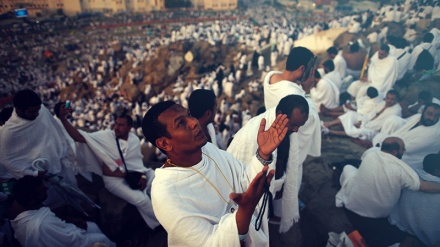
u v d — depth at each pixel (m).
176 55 22.16
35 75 32.50
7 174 3.83
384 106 6.09
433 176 3.32
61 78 31.80
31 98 3.28
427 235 3.30
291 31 22.34
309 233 3.68
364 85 7.72
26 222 2.89
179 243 1.31
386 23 11.51
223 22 44.75
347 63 9.90
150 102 19.42
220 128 9.44
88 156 4.01
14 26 24.64
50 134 3.75
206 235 1.23
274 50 18.45
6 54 32.50
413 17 9.28
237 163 1.66
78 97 26.84
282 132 1.47
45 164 3.66
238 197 1.12
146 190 4.30
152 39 42.94
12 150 3.38
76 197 3.66
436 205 3.16
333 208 3.95
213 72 18.61
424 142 4.20
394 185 3.33
